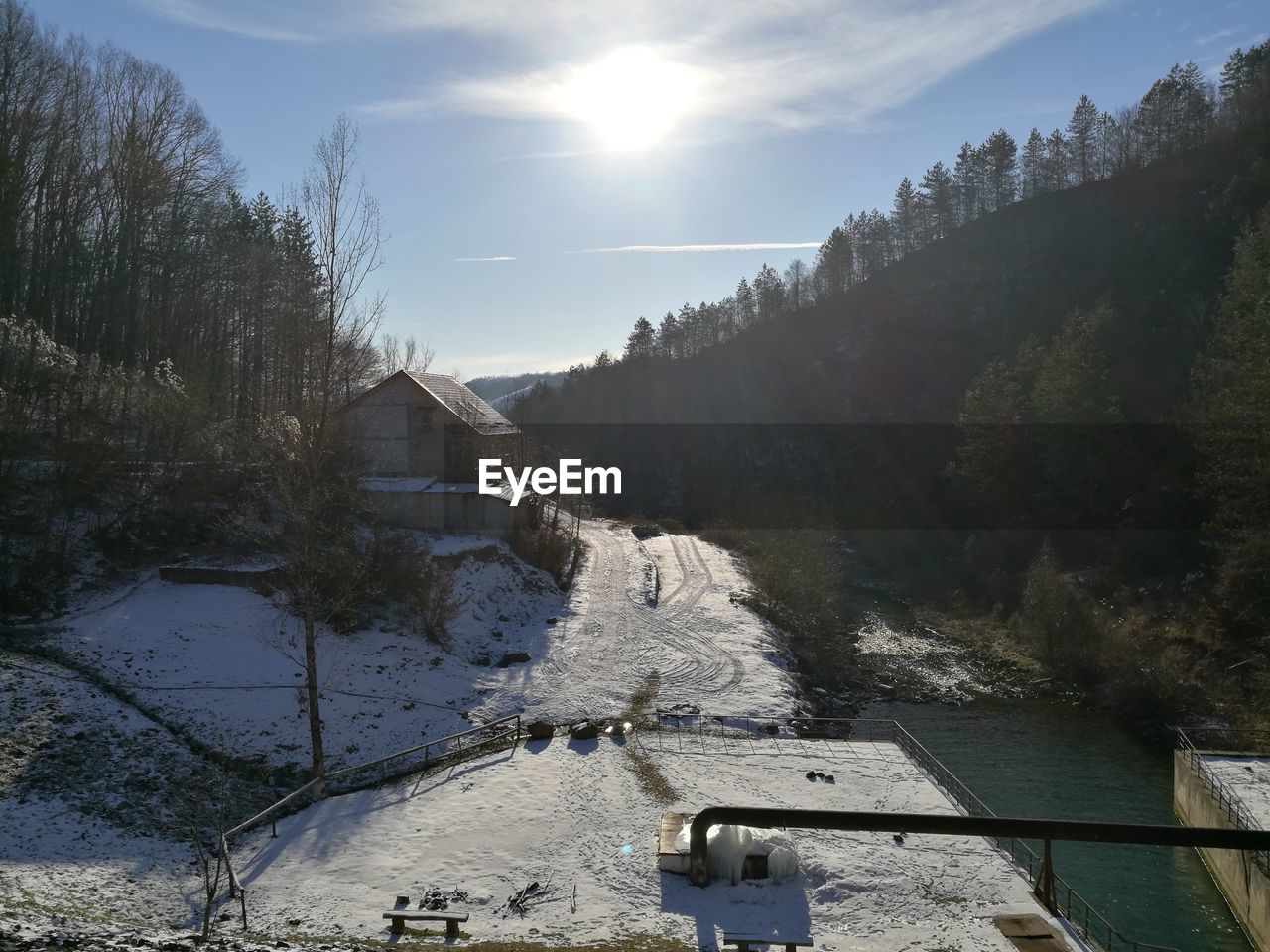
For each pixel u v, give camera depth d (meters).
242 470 40.00
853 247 146.00
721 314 164.12
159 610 33.00
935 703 40.59
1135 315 86.75
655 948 16.20
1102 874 23.98
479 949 15.66
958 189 134.12
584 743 28.27
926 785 24.80
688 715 31.44
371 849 21.06
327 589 34.53
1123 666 40.41
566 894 18.75
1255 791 24.41
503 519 50.47
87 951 12.41
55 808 21.22
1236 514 40.97
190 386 42.03
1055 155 128.62
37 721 24.41
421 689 32.06
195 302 54.31
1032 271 109.69
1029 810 27.97
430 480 50.81
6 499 33.31
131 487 38.06
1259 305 43.28
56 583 33.00
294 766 26.03
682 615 46.16
